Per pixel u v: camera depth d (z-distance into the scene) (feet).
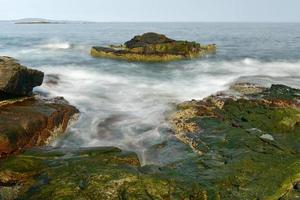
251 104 68.90
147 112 71.67
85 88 89.25
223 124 60.75
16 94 67.36
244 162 45.98
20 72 65.82
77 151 46.78
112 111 72.28
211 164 46.34
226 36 325.83
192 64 137.18
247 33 390.42
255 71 123.54
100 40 256.52
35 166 42.47
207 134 57.36
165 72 117.39
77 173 39.52
